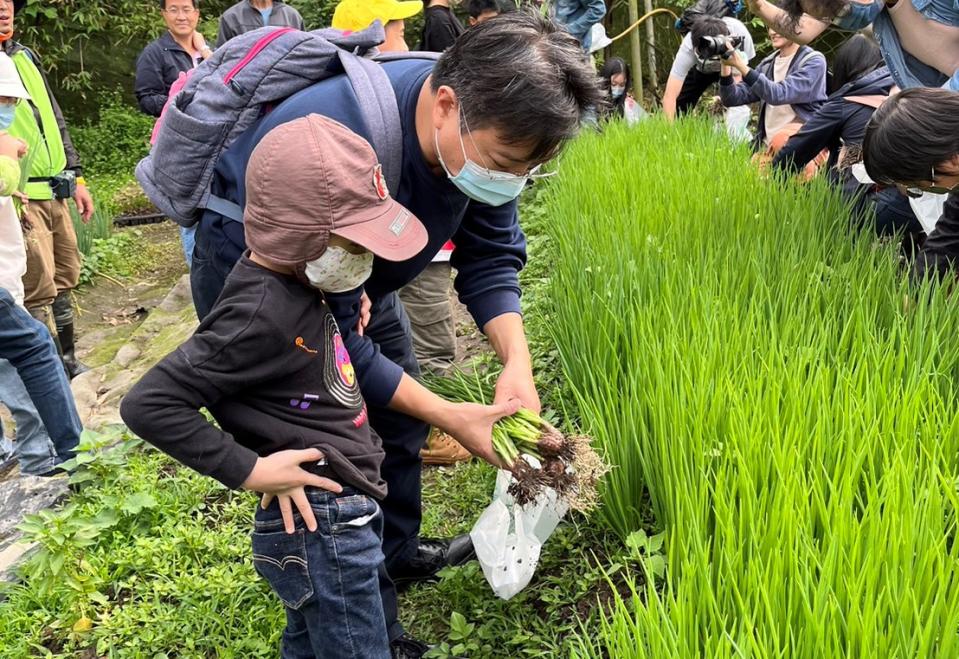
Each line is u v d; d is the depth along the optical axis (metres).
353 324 2.04
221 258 2.04
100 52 12.38
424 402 2.07
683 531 2.12
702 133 6.65
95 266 8.16
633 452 2.60
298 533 1.90
